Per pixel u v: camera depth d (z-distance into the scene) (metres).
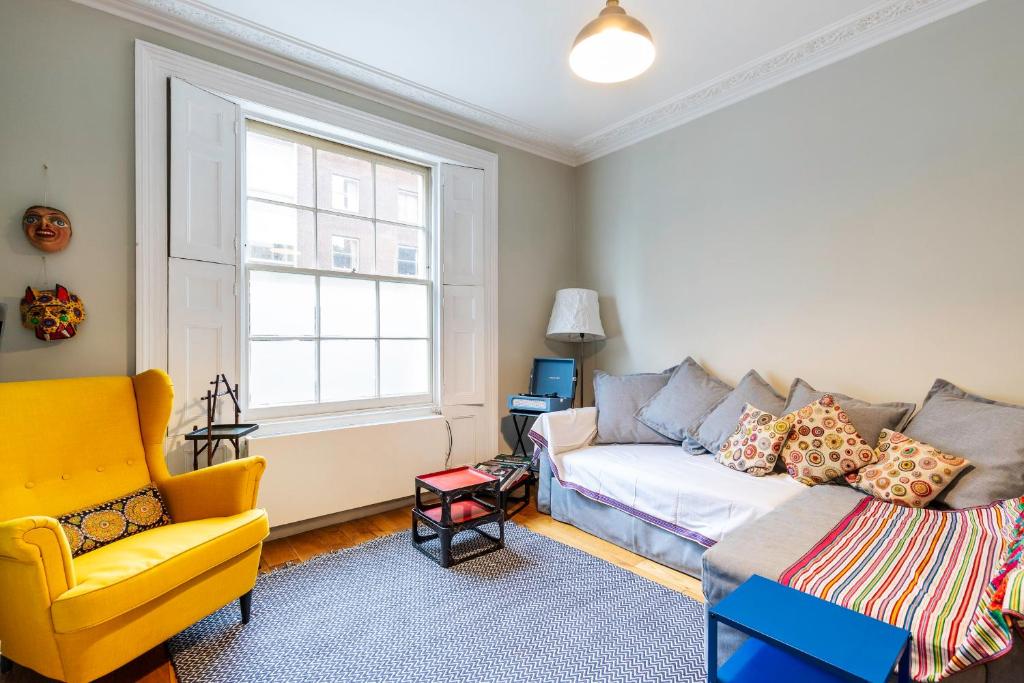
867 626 1.15
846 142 2.65
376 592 2.18
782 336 2.91
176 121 2.43
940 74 2.34
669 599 2.11
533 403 3.36
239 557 1.87
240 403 2.68
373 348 3.23
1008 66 2.17
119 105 2.31
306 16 2.41
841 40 2.58
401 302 3.36
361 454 2.97
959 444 2.04
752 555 1.60
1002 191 2.18
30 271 2.11
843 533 1.74
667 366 3.53
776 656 1.30
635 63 1.87
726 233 3.19
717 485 2.30
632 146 3.77
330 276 3.05
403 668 1.70
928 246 2.39
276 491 2.66
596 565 2.43
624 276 3.83
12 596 1.41
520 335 3.86
